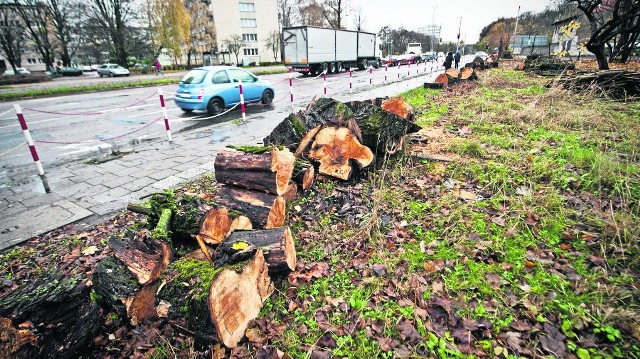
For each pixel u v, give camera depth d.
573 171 4.25
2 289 2.94
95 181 5.39
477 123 6.95
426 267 2.78
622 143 5.17
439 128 6.93
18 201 4.71
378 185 4.40
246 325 2.32
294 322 2.38
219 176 3.61
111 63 40.00
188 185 5.05
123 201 4.61
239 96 11.12
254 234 2.72
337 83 18.95
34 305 1.89
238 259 2.35
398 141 5.10
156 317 2.47
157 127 9.33
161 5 35.97
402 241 3.19
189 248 3.04
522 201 3.58
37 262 3.32
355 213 3.79
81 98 15.92
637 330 2.06
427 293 2.49
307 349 2.15
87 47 44.97
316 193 4.25
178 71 37.41
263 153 3.35
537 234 3.09
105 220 4.13
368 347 2.11
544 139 5.60
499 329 2.16
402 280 2.66
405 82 18.05
